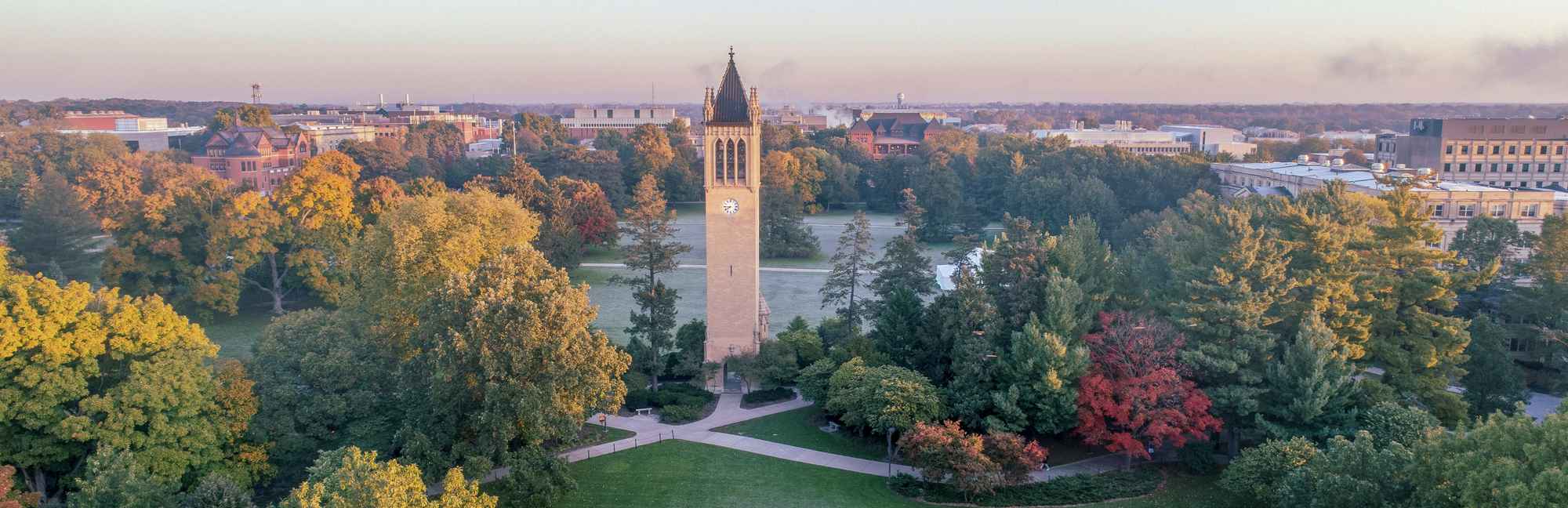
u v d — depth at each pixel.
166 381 62.12
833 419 82.94
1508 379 79.88
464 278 69.75
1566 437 45.19
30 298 61.66
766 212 180.38
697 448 76.38
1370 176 162.38
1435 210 144.88
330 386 69.00
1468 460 48.00
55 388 59.97
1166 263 94.12
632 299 137.50
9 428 61.16
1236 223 83.62
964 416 75.25
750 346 90.31
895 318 88.12
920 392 74.19
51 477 65.50
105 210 182.12
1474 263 101.00
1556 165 193.25
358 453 50.00
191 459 62.09
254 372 71.19
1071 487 69.19
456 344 64.75
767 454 75.62
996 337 79.69
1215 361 73.06
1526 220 143.50
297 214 122.69
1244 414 71.69
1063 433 79.38
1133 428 71.00
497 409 64.62
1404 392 79.38
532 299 69.06
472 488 54.56
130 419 60.47
